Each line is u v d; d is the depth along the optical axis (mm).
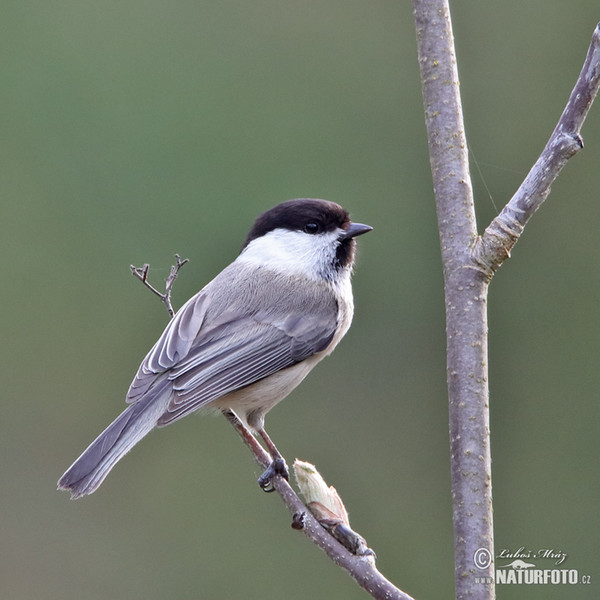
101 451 6707
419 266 11641
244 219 11875
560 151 4684
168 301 7723
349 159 12141
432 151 5047
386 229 11828
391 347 11469
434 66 5086
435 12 5117
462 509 4586
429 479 11055
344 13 12695
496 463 10742
